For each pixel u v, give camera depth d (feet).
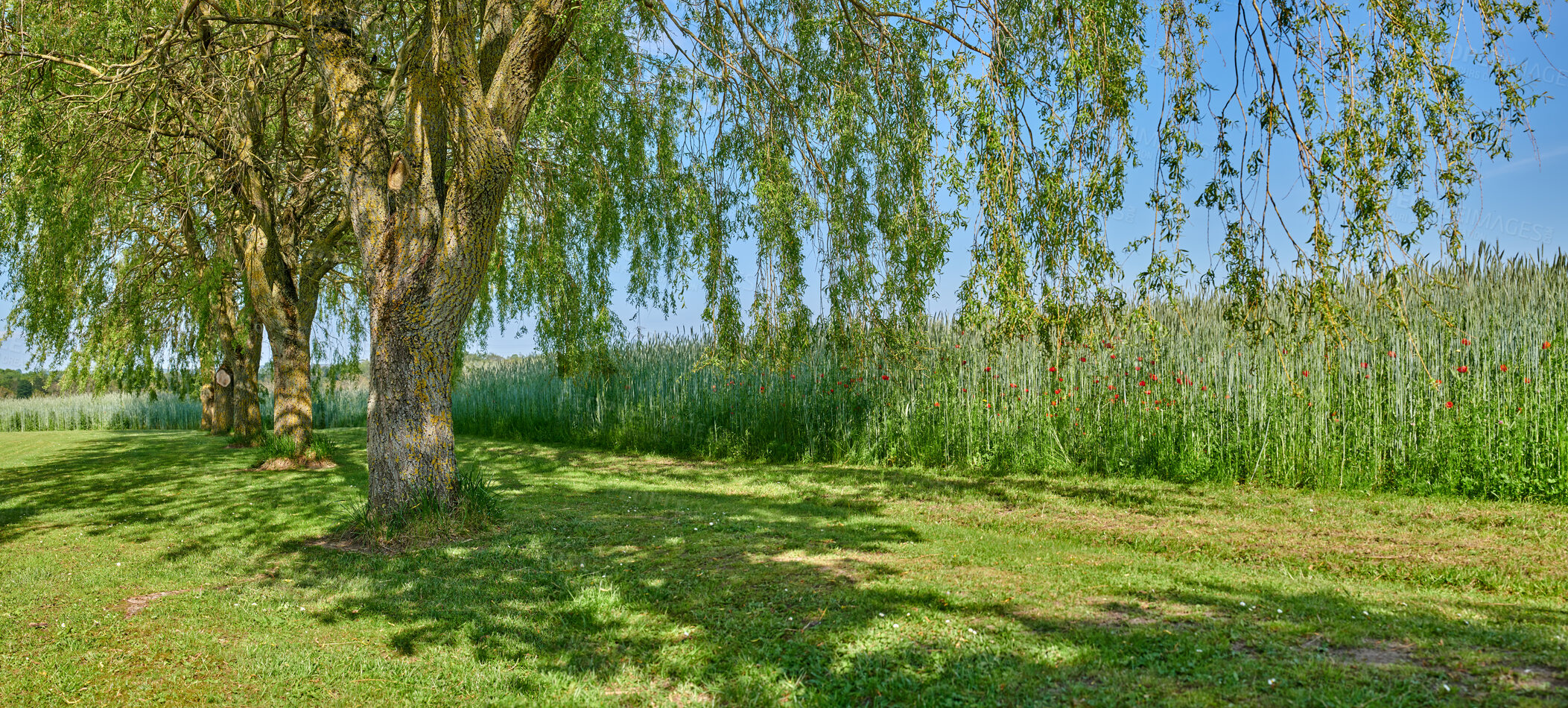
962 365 39.78
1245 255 17.58
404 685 12.26
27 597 17.42
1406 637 12.07
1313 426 29.86
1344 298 30.78
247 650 13.85
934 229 25.98
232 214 43.60
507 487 32.94
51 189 34.27
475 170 21.88
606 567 18.37
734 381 46.06
